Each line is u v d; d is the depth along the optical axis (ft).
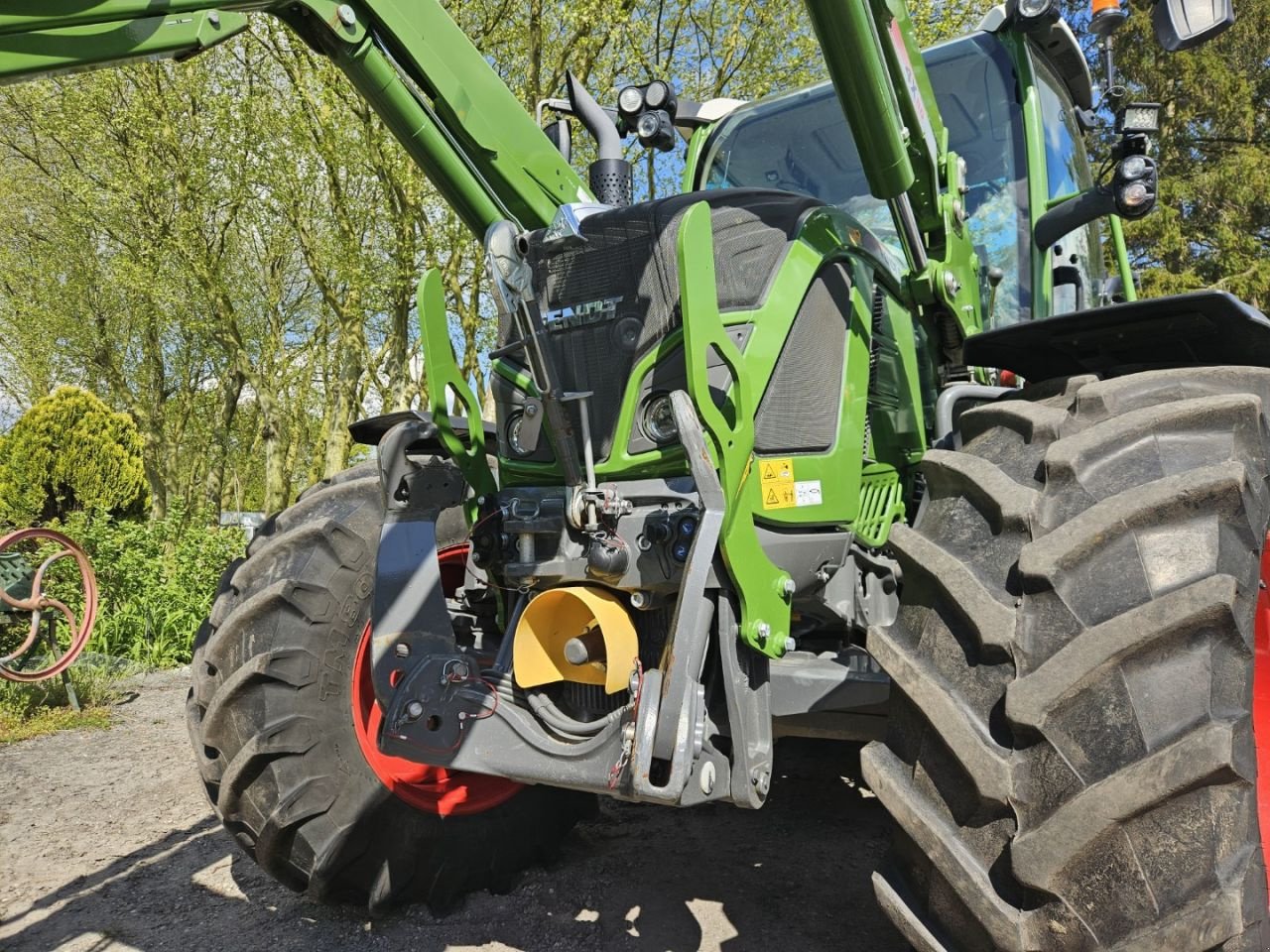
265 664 7.29
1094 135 16.57
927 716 4.97
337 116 32.42
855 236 7.84
